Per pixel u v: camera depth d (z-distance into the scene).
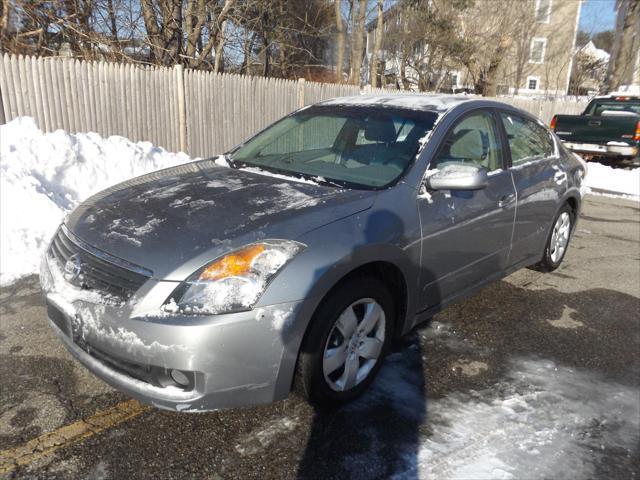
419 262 3.04
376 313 2.84
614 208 8.45
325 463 2.40
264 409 2.76
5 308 3.79
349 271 2.56
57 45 11.77
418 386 3.03
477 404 2.89
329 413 2.75
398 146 3.35
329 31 20.44
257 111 9.99
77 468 2.31
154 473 2.30
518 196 3.91
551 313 4.13
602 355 3.51
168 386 2.30
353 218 2.71
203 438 2.53
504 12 20.59
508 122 4.14
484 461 2.45
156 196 2.98
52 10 10.74
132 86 8.16
